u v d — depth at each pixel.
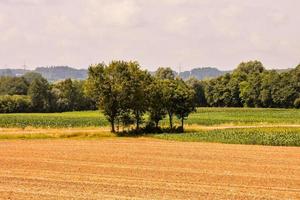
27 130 113.12
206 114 187.62
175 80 118.50
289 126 123.88
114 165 58.09
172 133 107.81
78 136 101.75
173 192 40.97
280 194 40.75
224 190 42.22
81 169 54.62
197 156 67.56
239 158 65.56
